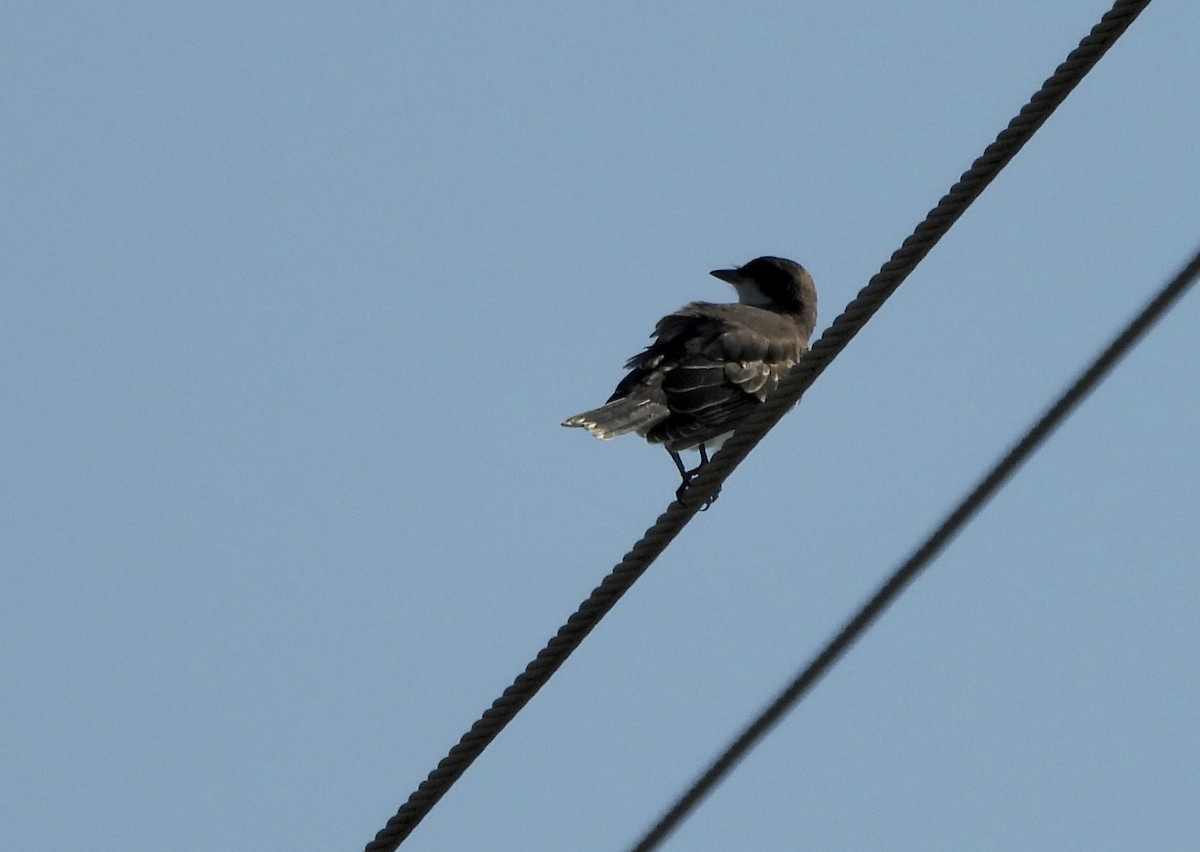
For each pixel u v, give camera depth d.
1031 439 9.10
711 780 9.64
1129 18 10.74
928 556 9.26
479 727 11.71
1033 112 11.12
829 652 9.35
